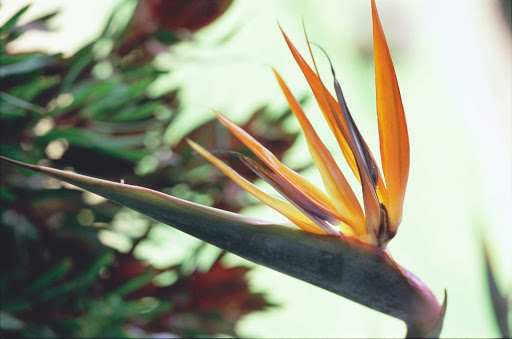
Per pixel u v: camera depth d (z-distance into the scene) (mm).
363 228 523
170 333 696
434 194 1511
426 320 532
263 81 1271
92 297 683
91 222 712
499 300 687
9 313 640
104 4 975
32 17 692
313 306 1125
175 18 733
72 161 696
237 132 526
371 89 1749
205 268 718
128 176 712
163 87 806
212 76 940
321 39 1805
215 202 719
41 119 679
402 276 524
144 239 719
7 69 643
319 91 520
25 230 674
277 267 523
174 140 743
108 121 706
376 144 1624
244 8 1238
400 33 1851
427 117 1710
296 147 731
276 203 527
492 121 1557
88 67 726
